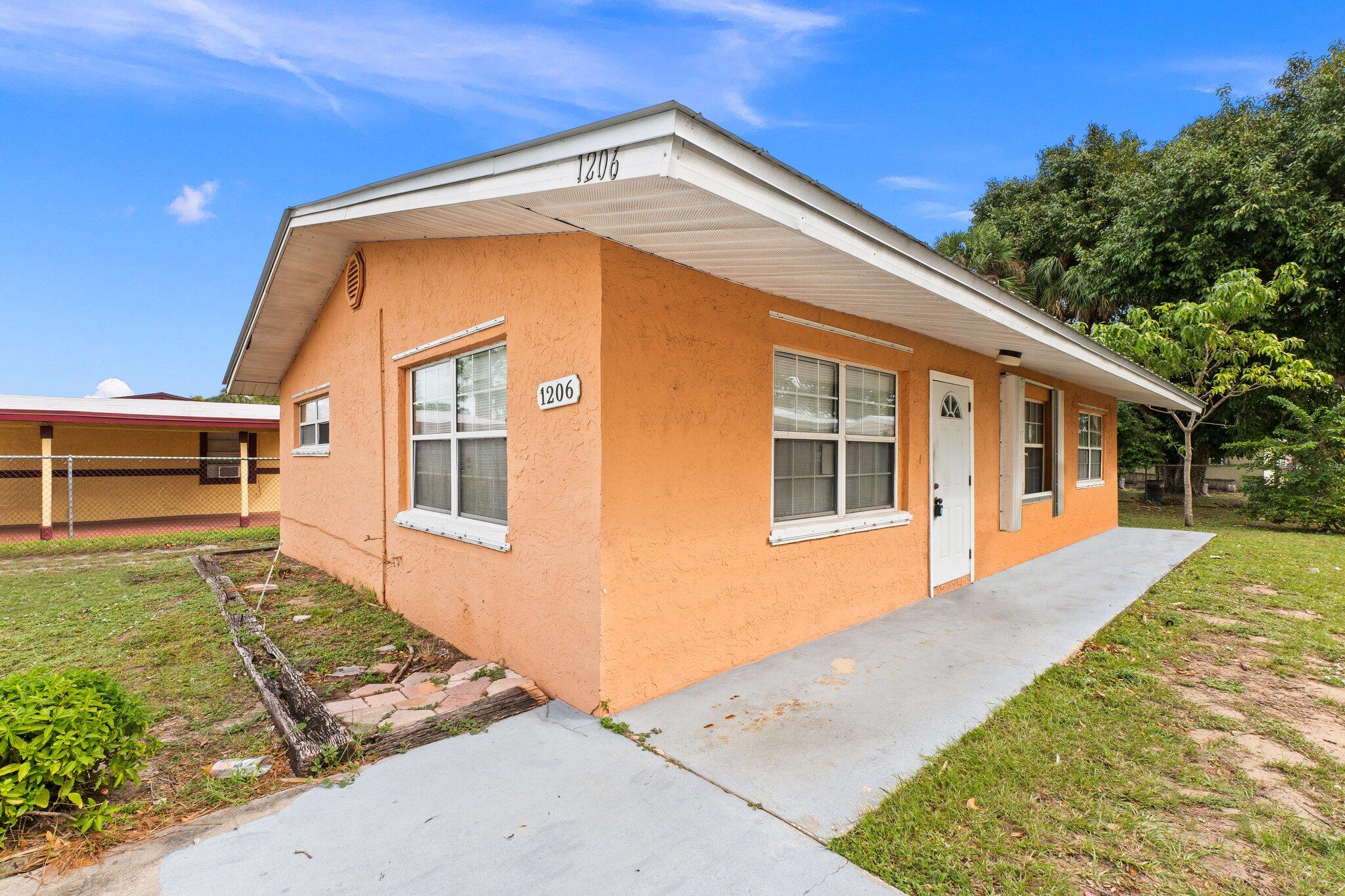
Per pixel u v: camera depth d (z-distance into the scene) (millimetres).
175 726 3531
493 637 4426
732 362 4152
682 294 3826
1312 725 3451
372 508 6242
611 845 2422
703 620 4016
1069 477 9688
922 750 3150
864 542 5352
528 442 4020
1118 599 6160
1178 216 14984
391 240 5578
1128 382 8297
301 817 2625
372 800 2744
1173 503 18094
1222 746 3215
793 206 2773
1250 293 11859
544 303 3854
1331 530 12141
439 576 5113
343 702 3713
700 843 2436
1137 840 2467
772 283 4105
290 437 8969
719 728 3373
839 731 3346
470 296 4641
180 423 13141
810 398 4922
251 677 4195
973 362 6844
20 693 2594
